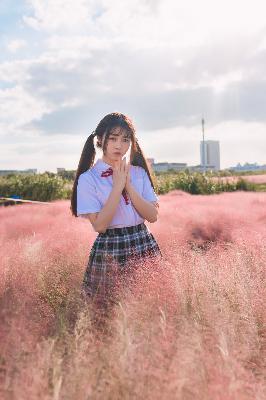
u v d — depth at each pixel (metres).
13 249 3.85
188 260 2.97
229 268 2.97
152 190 2.92
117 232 2.72
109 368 1.70
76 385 1.62
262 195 11.47
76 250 4.09
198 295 2.42
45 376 1.64
